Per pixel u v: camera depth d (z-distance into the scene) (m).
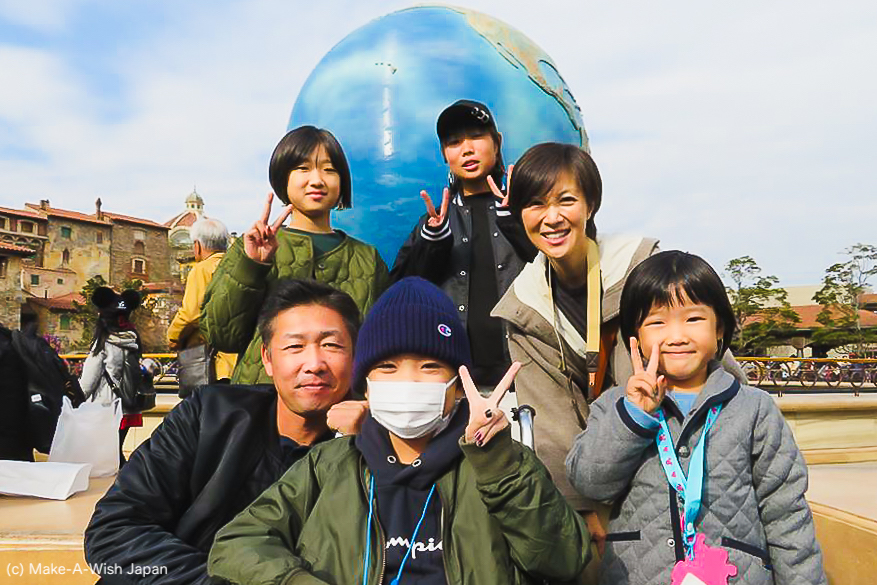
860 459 5.69
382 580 1.64
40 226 62.03
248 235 2.66
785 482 1.93
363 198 4.45
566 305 2.56
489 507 1.61
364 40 4.74
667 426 2.01
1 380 4.42
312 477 1.85
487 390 3.56
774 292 47.59
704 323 2.03
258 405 2.21
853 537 2.90
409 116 4.39
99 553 1.97
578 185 2.34
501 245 3.57
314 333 2.06
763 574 1.87
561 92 4.77
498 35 4.67
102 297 5.63
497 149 3.60
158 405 7.02
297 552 1.74
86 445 4.46
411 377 1.74
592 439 2.01
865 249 49.19
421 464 1.71
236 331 2.76
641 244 2.46
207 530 2.08
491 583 1.62
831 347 49.53
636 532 1.98
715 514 1.90
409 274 3.70
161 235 70.44
